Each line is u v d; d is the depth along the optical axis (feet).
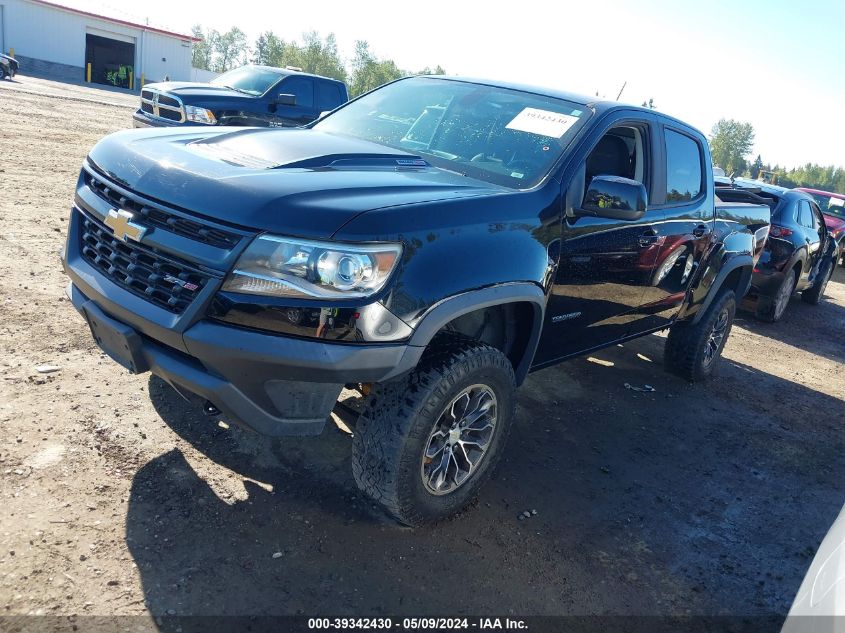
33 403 10.84
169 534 8.64
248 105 37.37
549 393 15.93
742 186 28.78
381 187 8.85
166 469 9.90
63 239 19.58
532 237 9.82
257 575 8.29
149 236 8.25
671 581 9.81
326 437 11.67
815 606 5.76
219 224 7.80
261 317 7.59
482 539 9.86
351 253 7.62
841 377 22.76
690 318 16.75
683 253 14.42
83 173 10.18
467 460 9.74
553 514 10.89
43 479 9.12
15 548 7.86
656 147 13.38
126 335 8.39
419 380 8.62
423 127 12.39
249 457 10.63
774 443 15.56
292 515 9.51
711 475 13.38
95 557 8.00
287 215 7.68
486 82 13.32
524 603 8.75
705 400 17.51
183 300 7.95
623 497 11.87
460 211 8.90
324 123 13.41
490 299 8.93
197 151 9.50
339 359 7.65
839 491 13.73
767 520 12.05
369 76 359.05
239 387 7.79
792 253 27.20
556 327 11.29
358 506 10.00
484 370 9.20
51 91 71.77
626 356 19.92
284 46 346.13
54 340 13.16
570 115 11.85
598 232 11.25
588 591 9.23
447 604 8.47
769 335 27.14
